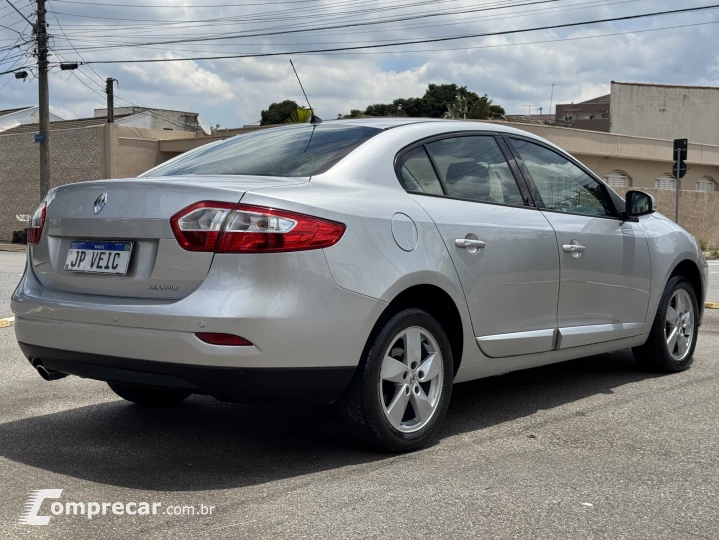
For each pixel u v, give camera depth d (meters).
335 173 3.87
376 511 3.19
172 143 30.44
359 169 3.94
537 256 4.55
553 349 4.75
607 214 5.30
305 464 3.79
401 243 3.84
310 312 3.48
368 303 3.65
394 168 4.07
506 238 4.38
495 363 4.43
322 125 4.52
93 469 3.73
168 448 4.06
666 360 5.75
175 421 4.58
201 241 3.44
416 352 3.96
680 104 40.91
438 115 58.19
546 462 3.82
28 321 3.91
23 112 47.06
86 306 3.65
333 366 3.58
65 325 3.73
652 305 5.56
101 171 29.83
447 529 3.02
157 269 3.54
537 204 4.75
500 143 4.73
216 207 3.45
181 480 3.58
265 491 3.43
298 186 3.67
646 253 5.45
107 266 3.70
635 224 5.46
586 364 6.16
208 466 3.77
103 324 3.60
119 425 4.49
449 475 3.62
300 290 3.46
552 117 62.69
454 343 4.23
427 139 4.33
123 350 3.54
